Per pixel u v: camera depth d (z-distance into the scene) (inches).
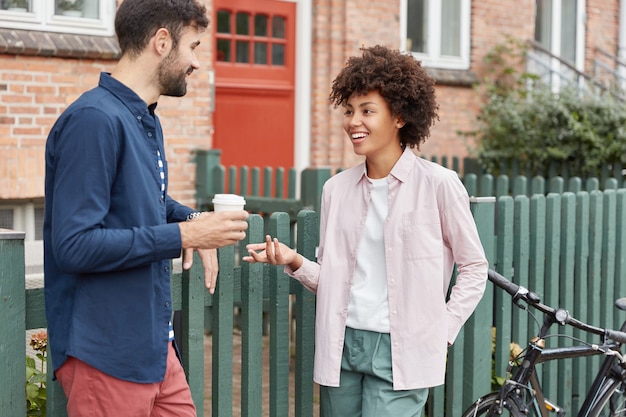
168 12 89.5
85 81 260.4
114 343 88.0
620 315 187.0
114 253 84.0
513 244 159.9
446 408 146.9
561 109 335.0
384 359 108.6
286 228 125.9
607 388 152.8
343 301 111.3
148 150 90.5
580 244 175.5
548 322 137.0
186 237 87.7
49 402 104.5
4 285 95.7
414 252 108.6
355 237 111.7
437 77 366.6
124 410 89.0
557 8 428.1
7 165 245.0
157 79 91.4
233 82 315.3
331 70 335.9
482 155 350.3
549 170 345.1
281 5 327.3
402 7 360.2
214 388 119.8
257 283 122.0
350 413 113.7
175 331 120.7
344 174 116.4
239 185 282.5
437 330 108.7
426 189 109.9
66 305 89.7
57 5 254.8
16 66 246.7
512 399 134.3
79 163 83.7
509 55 386.9
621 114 333.1
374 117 108.3
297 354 128.3
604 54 436.1
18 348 97.6
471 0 384.5
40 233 258.8
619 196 184.7
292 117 333.7
